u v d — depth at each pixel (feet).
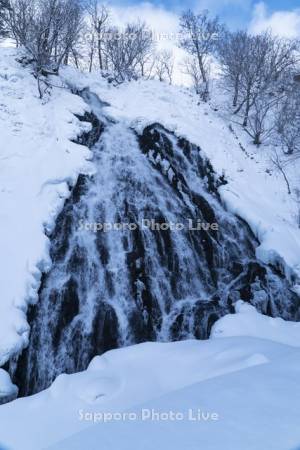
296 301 36.70
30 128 45.34
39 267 32.81
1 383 23.91
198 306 36.55
